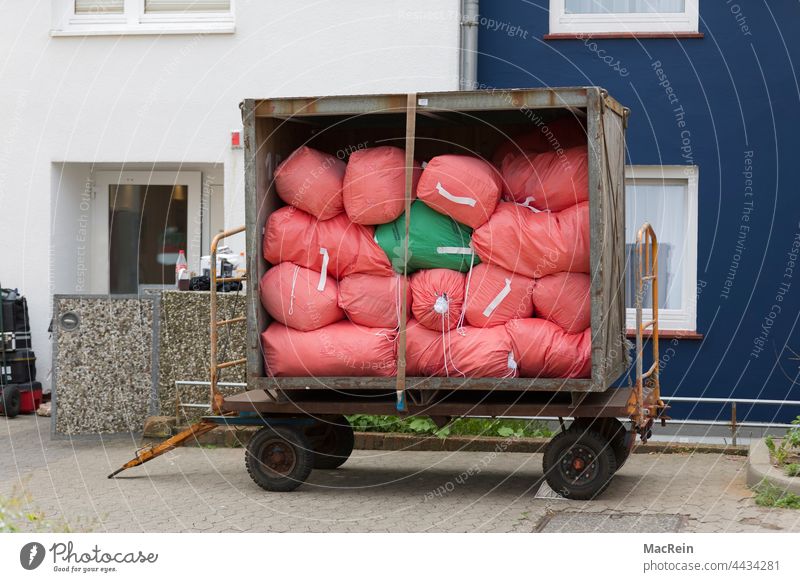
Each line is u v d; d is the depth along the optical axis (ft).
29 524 23.20
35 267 41.47
